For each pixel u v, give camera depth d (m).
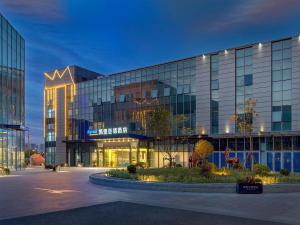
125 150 64.12
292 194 20.02
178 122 56.28
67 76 75.94
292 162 44.28
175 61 58.03
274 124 46.44
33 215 13.41
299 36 45.16
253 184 20.12
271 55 47.50
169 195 19.64
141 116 61.75
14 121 50.75
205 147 39.38
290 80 45.59
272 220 12.65
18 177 35.28
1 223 11.93
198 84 54.53
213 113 52.78
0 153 45.72
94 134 64.69
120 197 18.81
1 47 46.81
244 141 48.75
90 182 28.50
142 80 62.56
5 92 47.94
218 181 22.83
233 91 50.59
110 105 67.25
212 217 13.09
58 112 76.69
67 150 74.44
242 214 13.80
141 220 12.44
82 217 12.98
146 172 29.27
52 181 29.80
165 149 57.66
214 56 53.56
